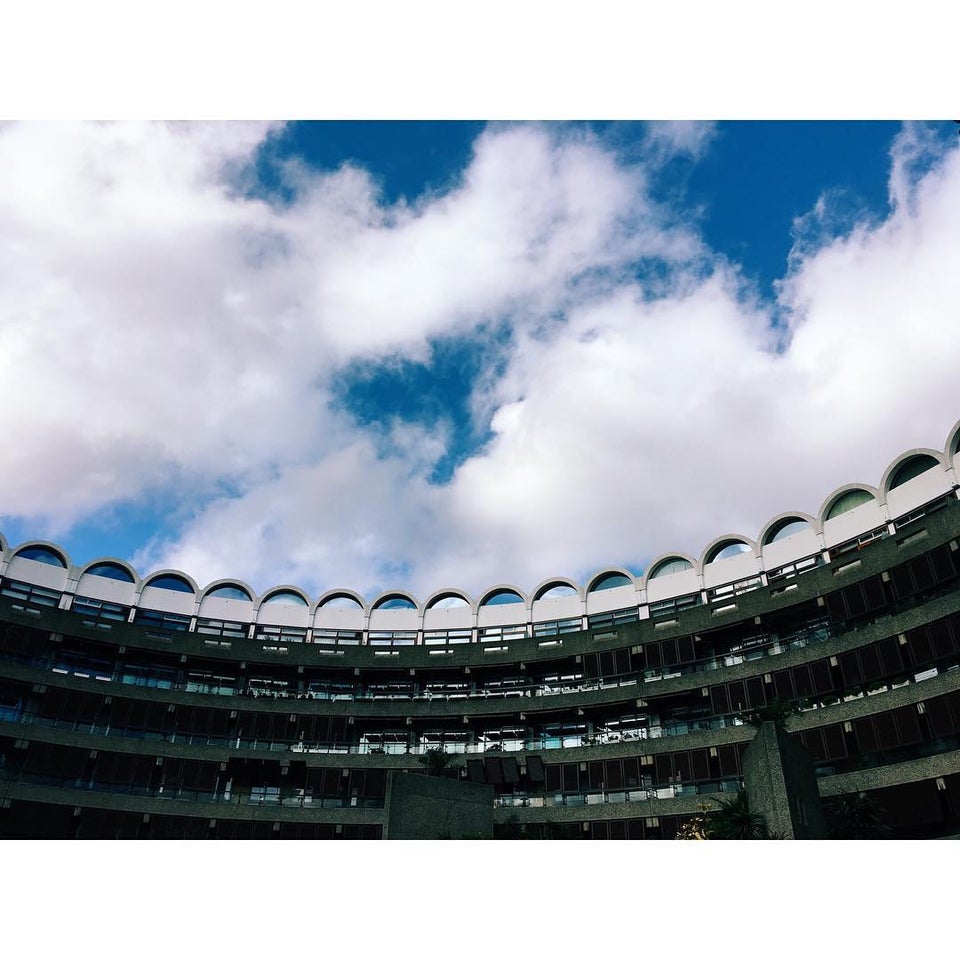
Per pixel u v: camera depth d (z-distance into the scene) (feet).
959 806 100.42
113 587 163.32
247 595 175.73
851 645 122.83
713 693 135.95
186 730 148.46
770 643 138.10
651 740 135.95
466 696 158.61
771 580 146.20
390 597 179.11
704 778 128.88
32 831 127.85
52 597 157.17
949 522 118.52
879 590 125.39
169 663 159.63
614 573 169.27
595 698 147.33
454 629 170.50
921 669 114.52
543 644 160.45
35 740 135.54
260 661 162.09
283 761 146.10
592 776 137.80
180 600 167.32
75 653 153.17
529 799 138.92
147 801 135.95
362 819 139.13
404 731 157.69
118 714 145.38
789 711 96.99
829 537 141.18
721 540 157.28
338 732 153.99
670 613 155.84
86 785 136.36
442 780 93.97
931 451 131.54
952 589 117.60
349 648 165.58
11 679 140.46
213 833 136.05
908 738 109.19
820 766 115.96
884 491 135.95
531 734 152.87
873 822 93.91
